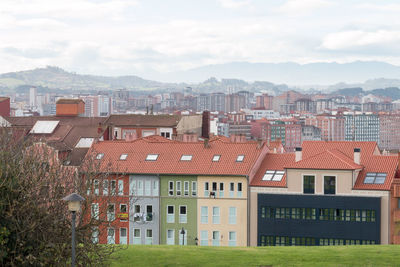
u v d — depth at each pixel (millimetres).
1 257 40000
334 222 89750
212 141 108750
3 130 57219
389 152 158125
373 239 88062
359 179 90938
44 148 55312
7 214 40594
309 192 91500
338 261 57188
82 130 156625
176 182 98438
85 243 45656
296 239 91812
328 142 101000
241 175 95000
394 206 88000
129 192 98875
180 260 57938
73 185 47812
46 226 42844
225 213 96375
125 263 56500
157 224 98625
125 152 103438
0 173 41281
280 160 99688
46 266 42781
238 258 58781
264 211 93625
